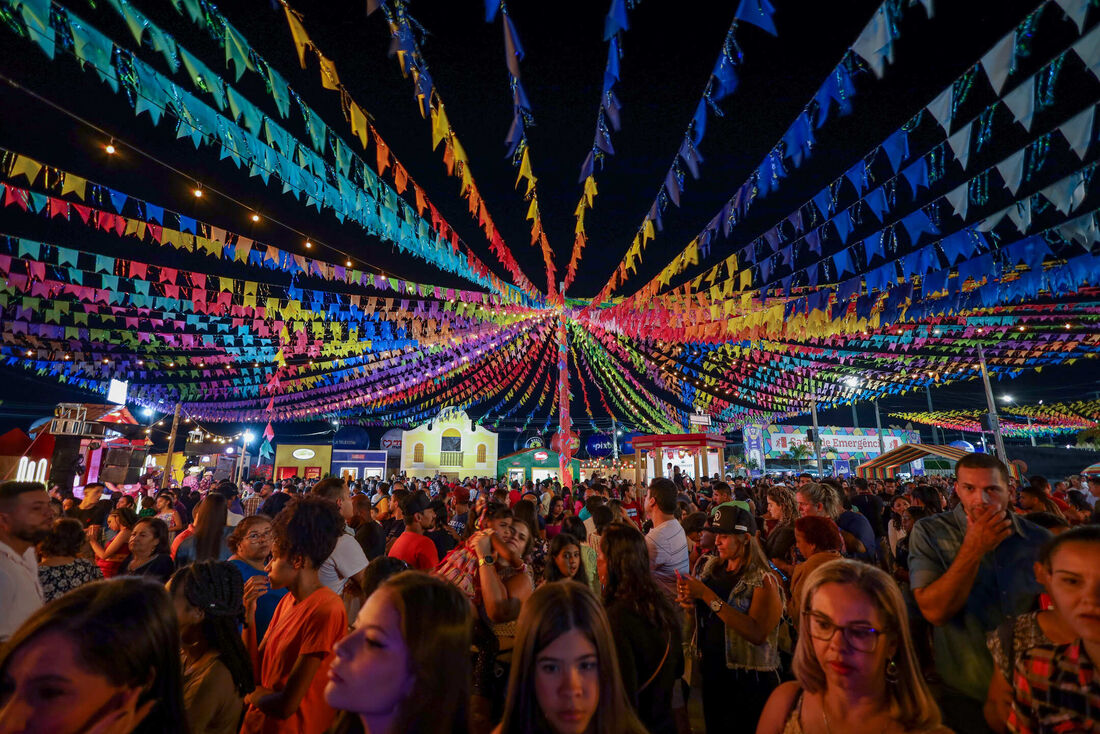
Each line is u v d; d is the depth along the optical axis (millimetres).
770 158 4480
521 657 1427
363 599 2893
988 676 2223
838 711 1461
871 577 1515
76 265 6234
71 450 11438
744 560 3236
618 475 23484
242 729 2355
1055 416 27234
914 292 5430
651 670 2418
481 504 7691
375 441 40500
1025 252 4148
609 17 2705
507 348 15555
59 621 1146
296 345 11320
